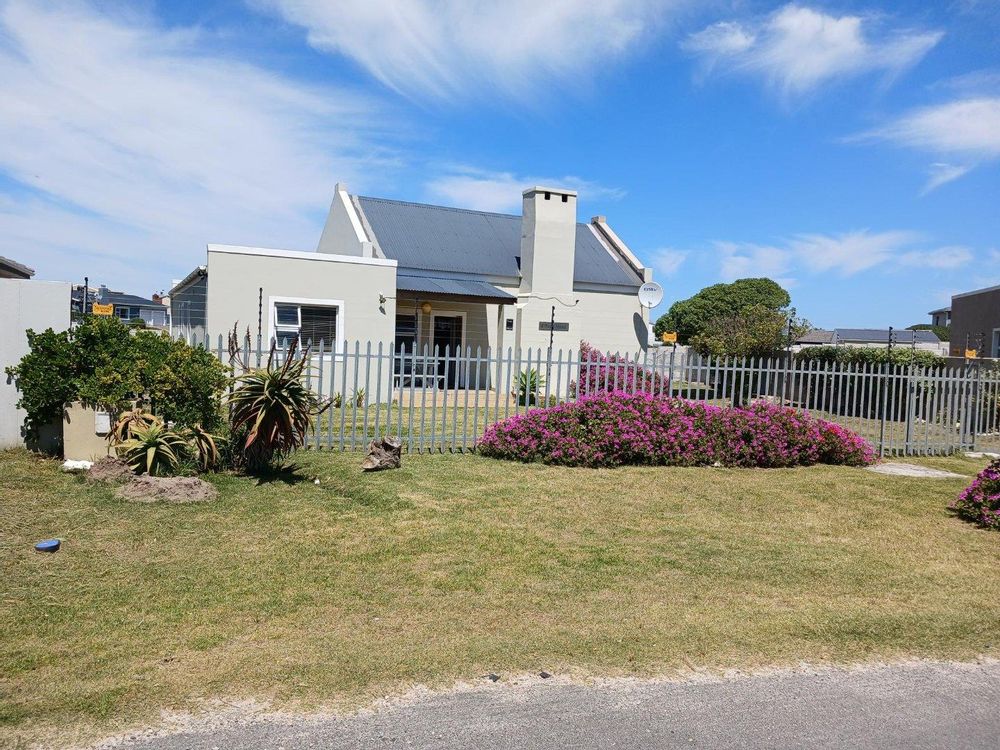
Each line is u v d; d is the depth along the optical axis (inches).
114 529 247.4
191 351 342.3
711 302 2207.2
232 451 331.9
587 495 327.0
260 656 161.9
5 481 295.4
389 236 925.8
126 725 132.6
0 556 217.9
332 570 221.3
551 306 892.0
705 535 276.5
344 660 161.0
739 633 185.0
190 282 784.9
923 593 222.1
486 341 904.9
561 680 157.3
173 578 208.8
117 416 327.3
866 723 145.8
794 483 371.9
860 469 429.1
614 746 134.0
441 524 272.5
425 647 170.1
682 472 384.2
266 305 611.8
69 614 181.3
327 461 360.2
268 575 214.7
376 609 193.6
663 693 153.9
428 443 434.9
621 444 393.4
